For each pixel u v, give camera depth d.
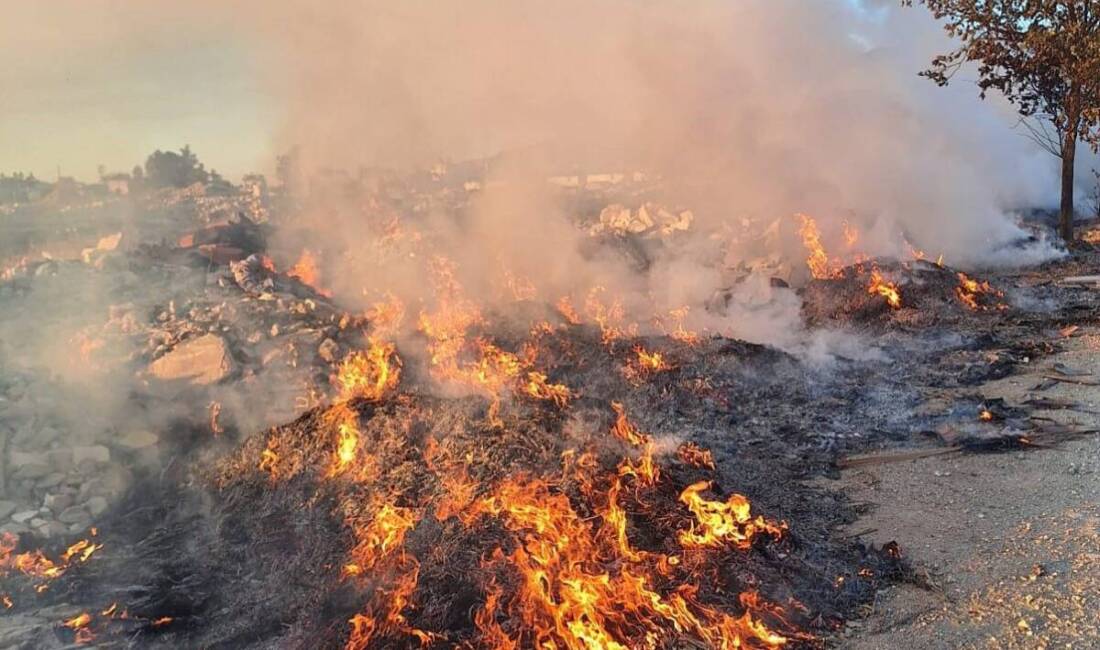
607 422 6.93
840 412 8.20
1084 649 3.98
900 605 4.66
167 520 5.98
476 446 5.85
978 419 7.64
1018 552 5.04
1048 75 16.30
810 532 5.55
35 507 6.01
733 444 7.28
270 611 4.73
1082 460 6.38
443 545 4.90
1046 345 10.04
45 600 5.01
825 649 4.32
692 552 4.95
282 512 5.76
